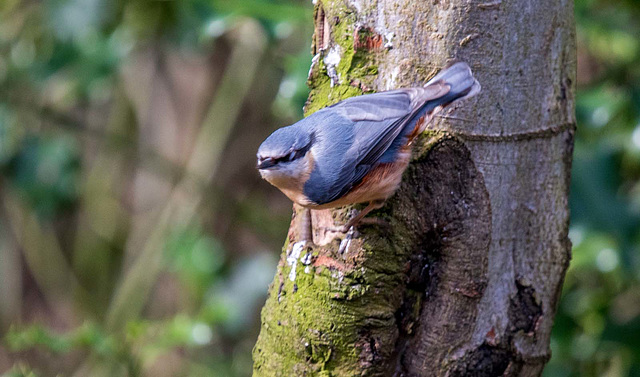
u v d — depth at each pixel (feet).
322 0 21.24
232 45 48.85
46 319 50.57
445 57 19.61
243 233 49.83
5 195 48.55
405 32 19.90
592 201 26.43
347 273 19.40
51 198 41.88
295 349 19.99
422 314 20.21
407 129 19.51
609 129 30.71
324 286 19.57
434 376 20.01
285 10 29.94
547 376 29.89
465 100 19.60
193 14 34.40
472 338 19.95
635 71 30.78
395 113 19.45
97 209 49.96
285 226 46.50
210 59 48.96
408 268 19.88
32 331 28.89
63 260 49.96
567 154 20.70
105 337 30.68
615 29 30.68
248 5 29.84
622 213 26.25
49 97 44.01
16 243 50.31
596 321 28.76
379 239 19.57
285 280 20.43
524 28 19.38
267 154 20.75
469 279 19.81
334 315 19.47
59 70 38.34
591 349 28.43
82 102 48.44
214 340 45.29
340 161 19.86
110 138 44.34
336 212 20.90
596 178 26.68
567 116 20.45
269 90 47.98
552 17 19.62
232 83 46.60
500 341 20.07
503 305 20.12
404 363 20.26
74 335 29.99
